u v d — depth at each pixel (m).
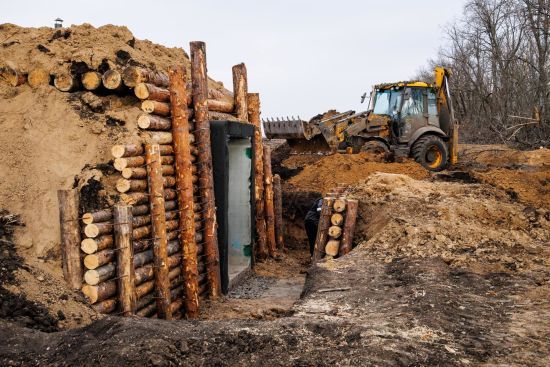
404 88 18.41
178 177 9.27
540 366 5.43
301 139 19.20
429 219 11.12
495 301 7.48
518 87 32.50
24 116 8.27
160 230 8.20
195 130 10.20
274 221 14.57
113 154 7.77
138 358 5.21
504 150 23.16
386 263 9.60
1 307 6.09
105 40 9.59
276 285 11.66
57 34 9.41
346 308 7.47
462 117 39.09
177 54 12.54
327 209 11.23
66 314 6.38
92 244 6.84
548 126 25.89
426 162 18.34
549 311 7.03
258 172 13.33
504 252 9.77
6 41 9.27
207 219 10.24
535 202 12.68
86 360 5.21
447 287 7.96
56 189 7.56
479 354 5.69
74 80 8.64
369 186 12.80
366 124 18.23
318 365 5.37
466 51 40.00
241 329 6.16
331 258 10.57
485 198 12.47
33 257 6.89
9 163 7.75
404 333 6.16
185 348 5.53
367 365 5.33
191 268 9.29
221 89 14.42
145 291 7.93
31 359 5.30
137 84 8.55
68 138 8.09
